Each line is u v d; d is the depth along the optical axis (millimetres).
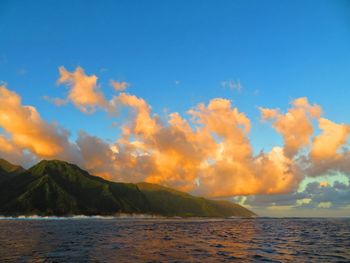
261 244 62938
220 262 40125
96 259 41750
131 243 63594
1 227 129750
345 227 144125
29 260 40594
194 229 125188
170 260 41500
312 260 41844
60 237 77625
